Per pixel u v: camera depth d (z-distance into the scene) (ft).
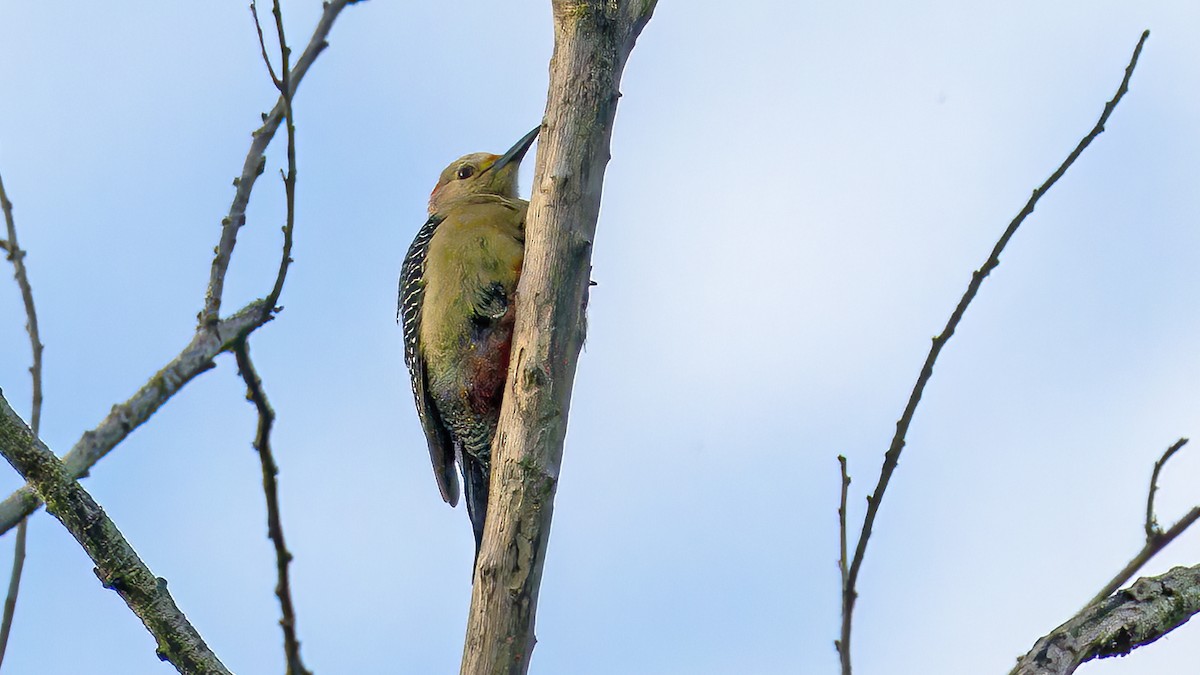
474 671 28.55
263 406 23.21
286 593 23.12
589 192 30.17
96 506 24.73
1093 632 25.61
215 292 32.32
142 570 24.77
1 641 26.40
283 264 26.30
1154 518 25.27
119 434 30.48
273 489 23.27
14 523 27.22
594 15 30.40
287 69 27.12
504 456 29.25
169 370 31.35
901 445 22.76
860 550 22.22
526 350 29.43
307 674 23.00
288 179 26.68
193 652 24.52
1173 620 26.22
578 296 29.78
